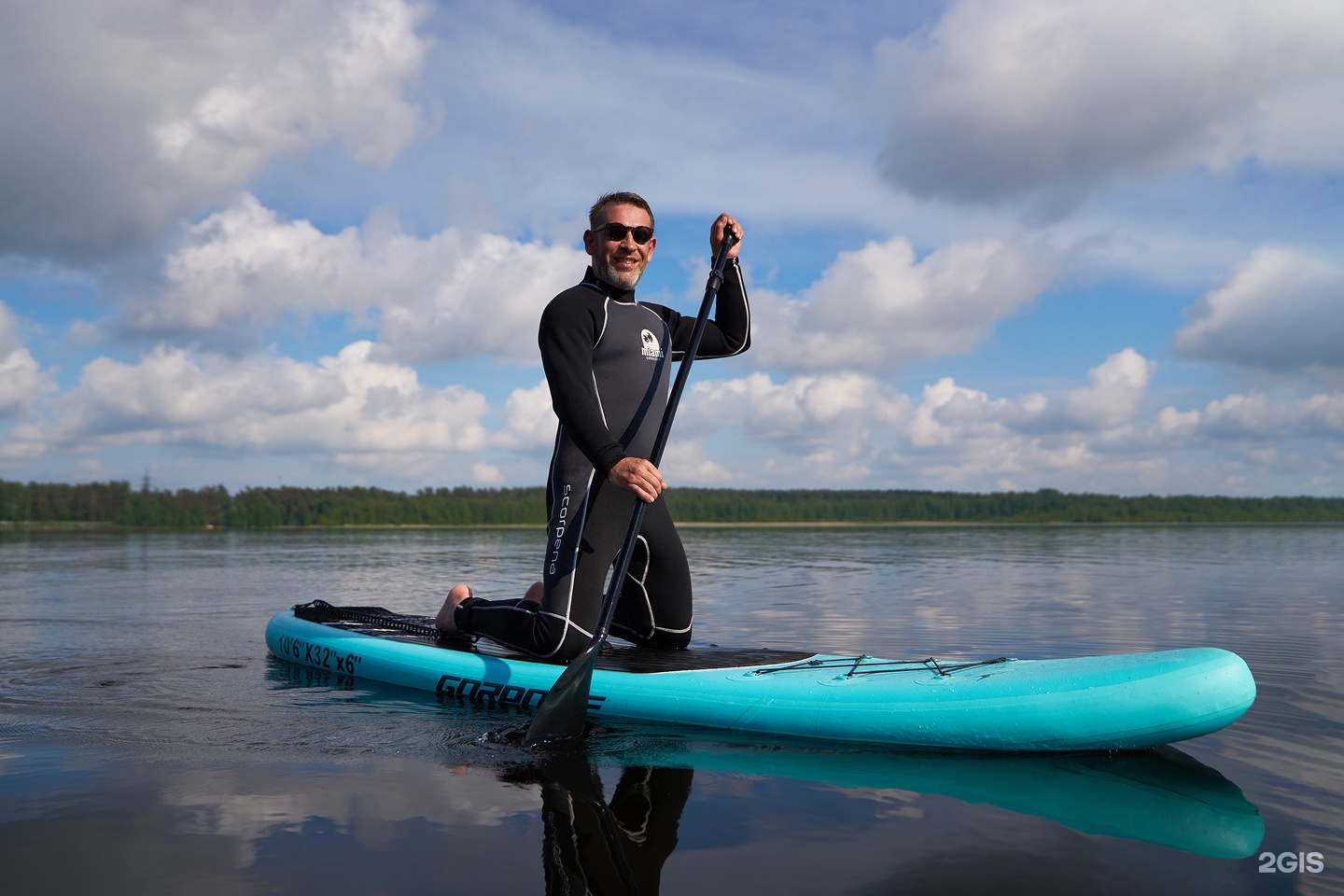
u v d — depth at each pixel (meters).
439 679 3.32
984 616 5.57
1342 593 7.05
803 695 2.67
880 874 1.58
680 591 3.42
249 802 2.00
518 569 10.71
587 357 3.15
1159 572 9.59
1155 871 1.59
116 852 1.68
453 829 1.82
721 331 3.79
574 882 1.54
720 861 1.65
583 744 2.55
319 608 4.52
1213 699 2.24
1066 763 2.32
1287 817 1.88
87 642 4.66
